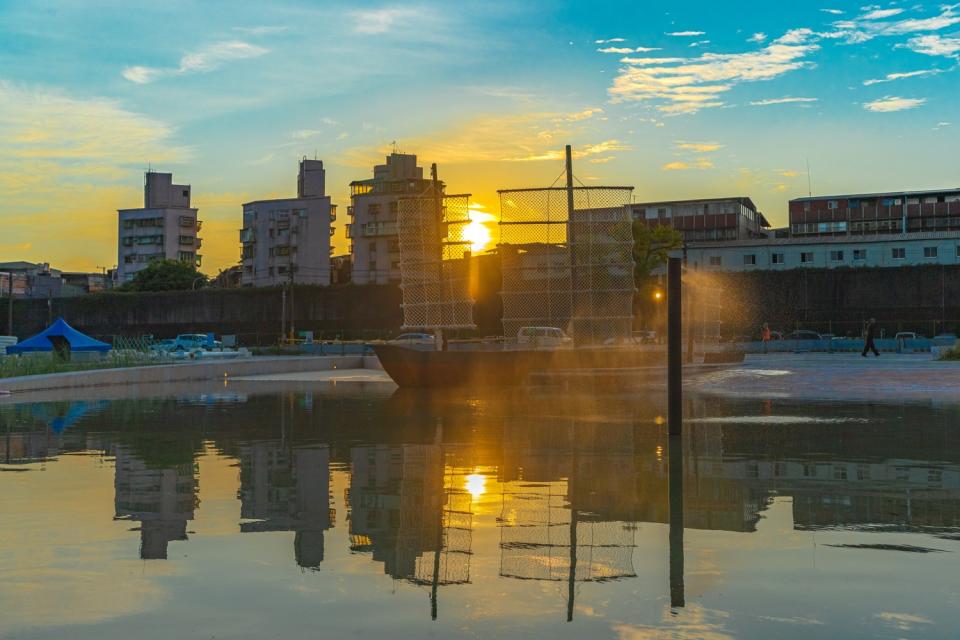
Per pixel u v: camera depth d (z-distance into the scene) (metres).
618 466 8.29
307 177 105.31
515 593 4.27
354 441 10.52
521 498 6.73
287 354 52.75
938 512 6.09
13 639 3.62
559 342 26.52
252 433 11.50
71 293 107.94
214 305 76.31
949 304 61.28
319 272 103.19
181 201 125.44
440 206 26.75
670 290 10.52
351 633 3.70
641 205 91.88
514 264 26.48
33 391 22.16
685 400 16.44
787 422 12.07
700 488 7.08
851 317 63.41
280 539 5.43
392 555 5.02
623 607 4.03
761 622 3.79
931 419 12.31
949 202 85.81
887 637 3.60
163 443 10.42
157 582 4.45
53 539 5.41
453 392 20.97
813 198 90.56
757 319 65.06
